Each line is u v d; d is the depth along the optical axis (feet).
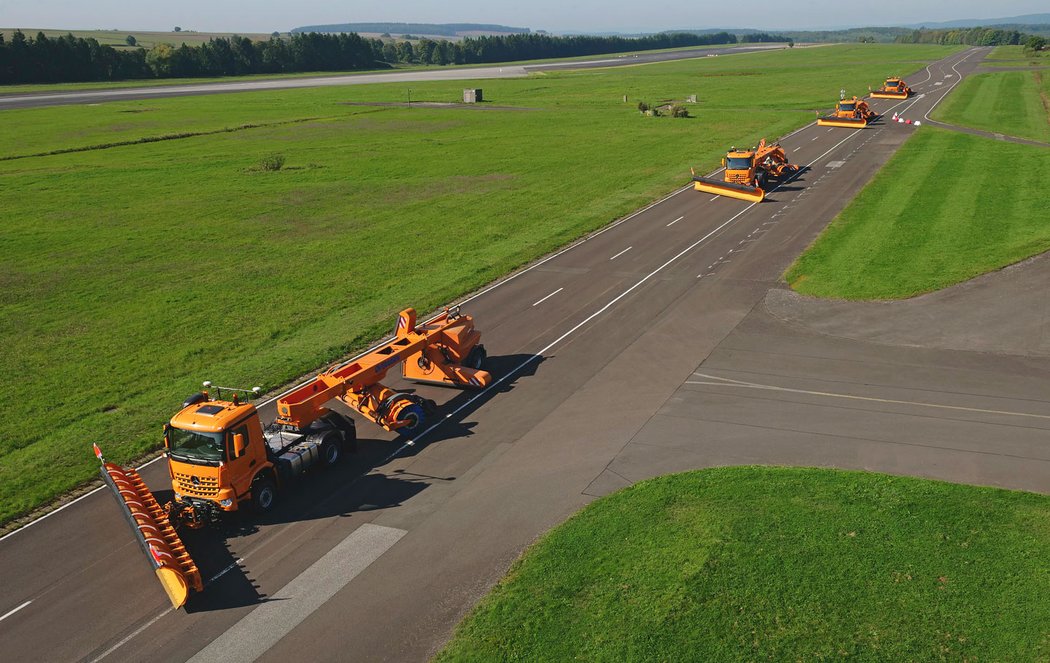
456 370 82.89
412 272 125.59
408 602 50.65
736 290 110.32
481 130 284.00
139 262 135.13
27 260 136.98
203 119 329.31
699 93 390.83
